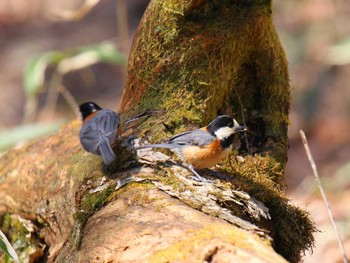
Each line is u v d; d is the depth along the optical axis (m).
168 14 8.67
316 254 12.62
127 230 6.95
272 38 9.05
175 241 6.37
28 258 9.34
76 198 8.09
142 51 8.91
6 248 7.66
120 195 7.59
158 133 8.47
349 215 13.81
